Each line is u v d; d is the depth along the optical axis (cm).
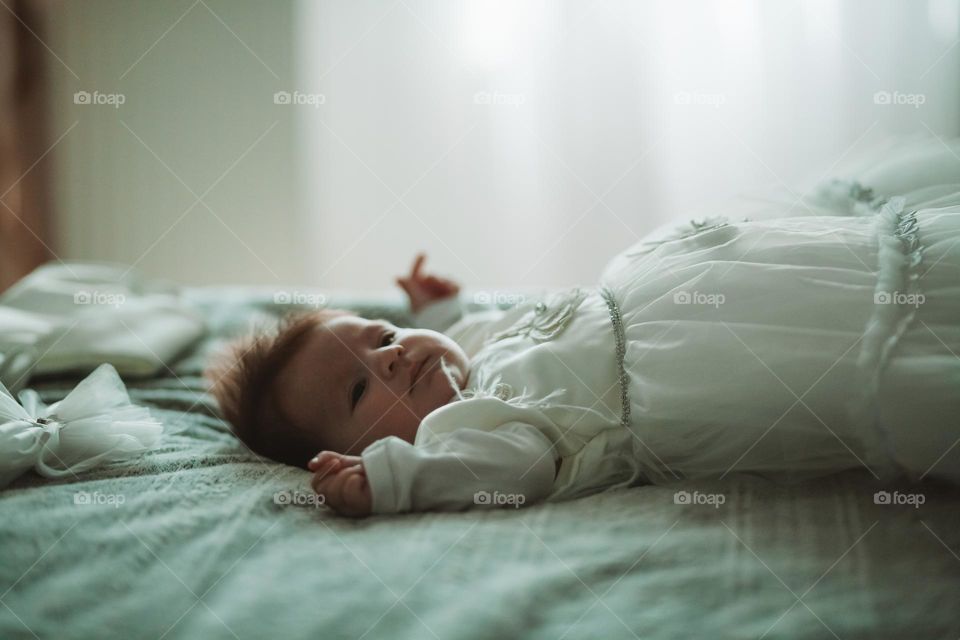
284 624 57
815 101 247
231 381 112
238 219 282
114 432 91
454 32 266
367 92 272
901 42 240
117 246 286
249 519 75
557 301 108
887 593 61
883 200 111
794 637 56
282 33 272
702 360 86
